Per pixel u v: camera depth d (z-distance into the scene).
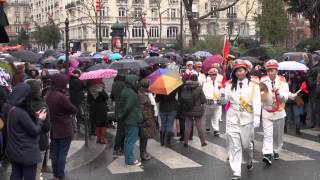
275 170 9.61
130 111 10.04
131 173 9.59
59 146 8.64
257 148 11.73
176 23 78.56
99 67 15.42
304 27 61.53
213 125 13.58
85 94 15.17
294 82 13.97
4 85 9.94
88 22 74.25
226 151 11.53
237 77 8.88
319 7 34.19
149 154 11.33
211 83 13.45
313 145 12.05
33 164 6.63
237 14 75.06
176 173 9.55
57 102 8.40
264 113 10.18
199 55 24.14
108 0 76.06
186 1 32.91
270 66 10.16
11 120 6.54
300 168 9.77
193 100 11.77
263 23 53.59
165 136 12.22
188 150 11.71
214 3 74.50
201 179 9.05
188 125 11.91
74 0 79.00
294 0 37.53
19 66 10.26
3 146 9.36
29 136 6.59
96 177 9.30
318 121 14.09
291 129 14.40
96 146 12.24
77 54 32.19
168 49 49.28
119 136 11.07
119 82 12.25
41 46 83.56
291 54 22.84
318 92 13.71
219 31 74.75
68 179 9.05
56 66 21.03
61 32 87.06
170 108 11.98
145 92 10.62
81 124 15.27
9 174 9.18
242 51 32.31
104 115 12.47
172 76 11.71
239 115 8.83
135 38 76.81
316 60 14.52
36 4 111.94
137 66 15.57
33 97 7.27
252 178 8.98
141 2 77.88
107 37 76.31
